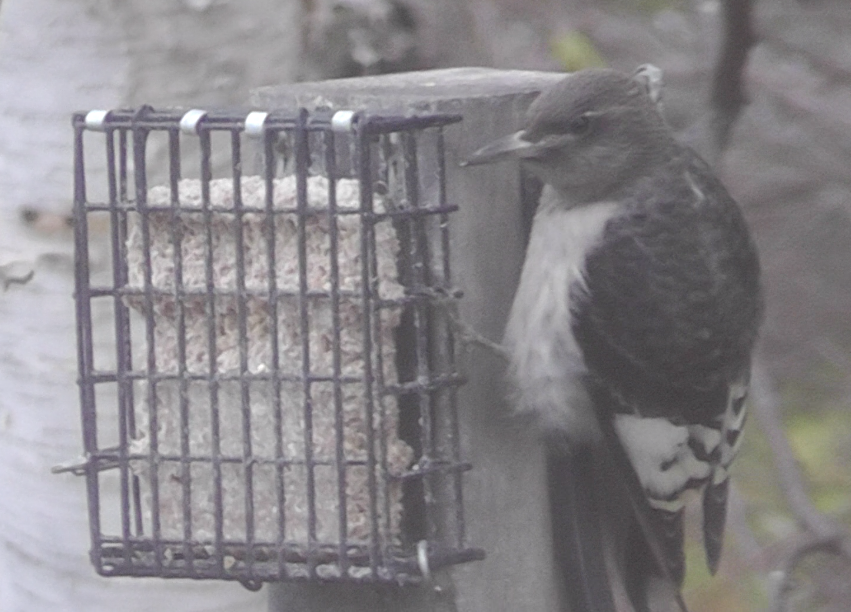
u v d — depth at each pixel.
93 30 10.52
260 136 8.81
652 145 10.08
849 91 16.64
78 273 9.29
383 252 8.87
